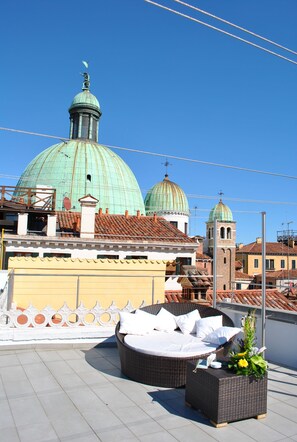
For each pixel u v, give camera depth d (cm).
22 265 1178
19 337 773
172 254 2569
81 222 2433
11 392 541
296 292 2228
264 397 480
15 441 405
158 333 718
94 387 569
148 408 498
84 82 4944
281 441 421
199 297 1370
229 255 6241
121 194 4000
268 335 751
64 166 3909
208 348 607
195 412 489
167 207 5206
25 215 2353
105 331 827
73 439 412
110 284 1238
